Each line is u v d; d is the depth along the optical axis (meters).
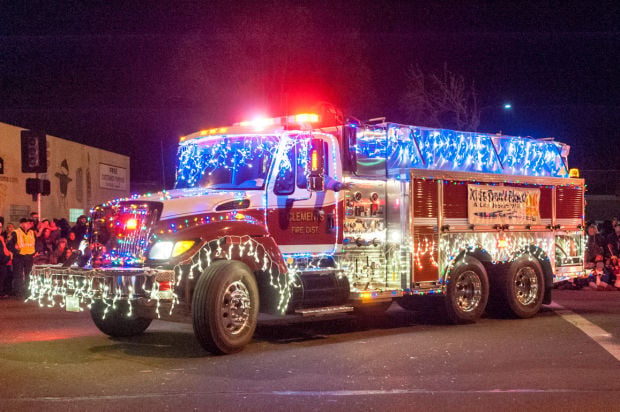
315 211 10.20
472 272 11.98
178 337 10.33
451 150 12.29
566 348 9.30
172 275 8.52
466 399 6.57
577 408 6.24
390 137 11.29
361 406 6.34
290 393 6.82
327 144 10.41
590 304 14.70
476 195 12.11
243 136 10.20
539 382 7.26
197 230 8.90
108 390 6.95
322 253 10.28
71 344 9.70
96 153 30.75
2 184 22.70
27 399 6.58
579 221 14.10
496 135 13.12
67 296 9.13
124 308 9.74
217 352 8.83
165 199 9.12
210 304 8.70
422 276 11.22
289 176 10.05
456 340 10.04
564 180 13.80
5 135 22.97
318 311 9.85
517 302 12.47
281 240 9.88
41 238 17.55
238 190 9.82
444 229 11.55
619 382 7.24
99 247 9.28
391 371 7.85
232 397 6.67
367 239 10.90
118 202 9.26
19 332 10.81
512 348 9.32
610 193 40.03
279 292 9.70
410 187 11.06
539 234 13.21
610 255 18.47
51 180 26.02
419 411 6.17
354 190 10.73
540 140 13.93
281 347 9.48
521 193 12.91
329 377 7.55
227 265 8.95
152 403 6.44
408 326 11.61
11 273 17.70
